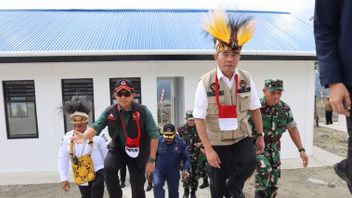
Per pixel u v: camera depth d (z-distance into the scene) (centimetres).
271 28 1047
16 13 1125
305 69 857
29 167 795
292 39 938
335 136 1240
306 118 871
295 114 867
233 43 237
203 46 820
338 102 117
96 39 861
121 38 875
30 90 782
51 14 1129
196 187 564
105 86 792
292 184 661
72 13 1154
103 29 965
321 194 602
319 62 125
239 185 257
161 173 477
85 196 407
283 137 862
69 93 790
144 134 334
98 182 388
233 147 268
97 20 1072
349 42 117
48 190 663
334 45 122
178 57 793
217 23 244
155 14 1157
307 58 841
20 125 796
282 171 754
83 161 389
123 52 760
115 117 324
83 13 1159
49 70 775
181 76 819
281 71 849
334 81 118
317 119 1494
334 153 931
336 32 124
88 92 795
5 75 766
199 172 555
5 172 788
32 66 769
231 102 250
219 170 276
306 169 767
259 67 838
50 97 783
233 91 250
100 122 332
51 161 797
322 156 884
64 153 402
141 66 797
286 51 810
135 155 328
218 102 249
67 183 401
